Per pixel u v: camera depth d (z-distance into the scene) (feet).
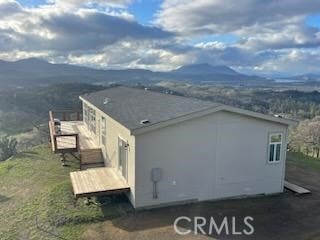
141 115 45.21
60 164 60.03
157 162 39.55
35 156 66.08
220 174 42.65
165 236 33.17
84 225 35.70
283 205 41.29
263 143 44.06
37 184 50.06
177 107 46.24
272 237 33.19
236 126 42.39
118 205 40.47
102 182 42.52
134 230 34.50
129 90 83.15
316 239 32.81
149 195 39.73
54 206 40.09
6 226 36.78
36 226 35.99
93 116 67.67
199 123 40.60
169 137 39.58
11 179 53.62
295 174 55.16
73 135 57.41
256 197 44.06
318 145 131.85
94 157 58.34
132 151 39.29
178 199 41.11
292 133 144.05
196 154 41.11
